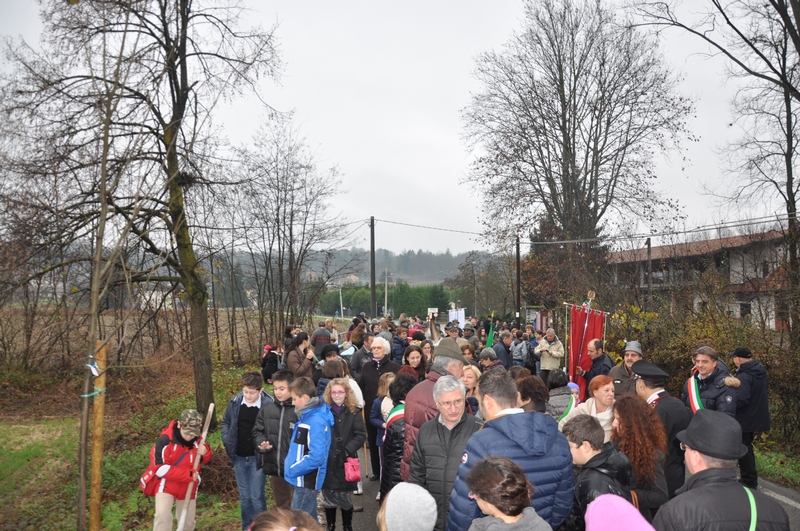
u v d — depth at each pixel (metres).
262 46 11.21
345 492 6.31
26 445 10.62
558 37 29.56
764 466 9.40
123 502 8.09
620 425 4.45
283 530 2.27
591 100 29.19
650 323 14.57
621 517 2.68
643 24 18.64
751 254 16.56
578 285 24.36
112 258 5.55
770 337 11.78
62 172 8.95
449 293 70.56
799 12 15.30
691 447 3.19
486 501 2.94
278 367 15.49
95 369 5.39
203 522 7.29
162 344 16.72
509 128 30.27
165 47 10.15
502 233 30.81
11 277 9.03
